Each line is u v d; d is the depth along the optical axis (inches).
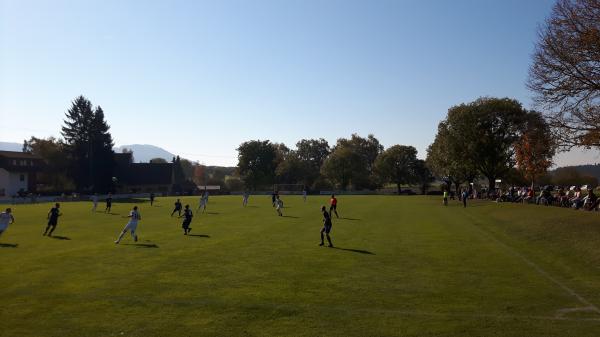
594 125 977.5
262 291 503.5
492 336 364.2
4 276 573.0
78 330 378.0
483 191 2691.9
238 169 5022.1
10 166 3302.2
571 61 961.5
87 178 3666.3
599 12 927.0
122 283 538.3
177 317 412.5
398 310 434.9
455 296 486.3
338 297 480.1
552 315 419.8
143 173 4554.6
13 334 367.9
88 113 3695.9
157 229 1124.5
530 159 2418.8
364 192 4419.3
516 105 2511.1
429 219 1429.6
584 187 2596.0
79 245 844.0
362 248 821.9
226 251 779.4
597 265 640.4
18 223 1266.0
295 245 855.7
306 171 5191.9
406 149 4598.9
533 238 926.4
